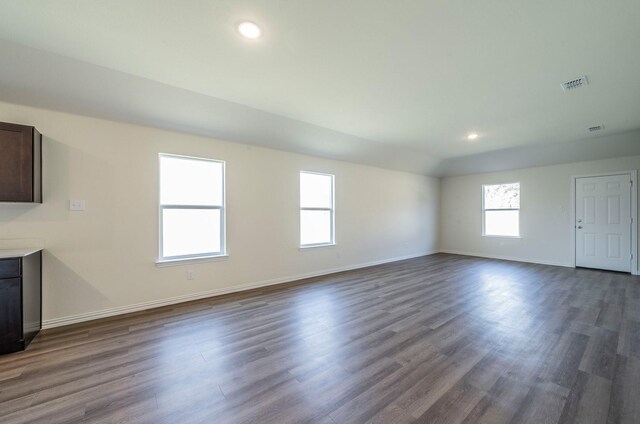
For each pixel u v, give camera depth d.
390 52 2.38
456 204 7.90
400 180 7.00
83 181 3.12
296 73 2.74
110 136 3.27
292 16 1.94
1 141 2.51
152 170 3.54
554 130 4.55
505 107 3.57
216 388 1.89
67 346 2.49
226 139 4.12
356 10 1.87
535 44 2.26
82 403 1.74
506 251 6.93
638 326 2.88
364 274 5.39
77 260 3.08
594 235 5.68
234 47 2.32
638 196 5.21
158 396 1.81
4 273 2.36
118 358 2.28
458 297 3.90
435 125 4.32
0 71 2.50
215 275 4.03
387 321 3.05
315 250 5.25
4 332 2.35
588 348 2.42
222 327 2.90
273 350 2.41
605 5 1.83
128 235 3.38
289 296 3.97
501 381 1.96
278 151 4.73
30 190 2.63
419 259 7.04
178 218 3.81
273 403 1.74
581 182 5.84
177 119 3.53
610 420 1.58
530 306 3.52
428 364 2.18
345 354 2.35
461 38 2.19
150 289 3.51
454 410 1.67
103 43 2.27
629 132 4.64
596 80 2.86
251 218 4.40
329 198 5.59
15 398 1.79
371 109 3.66
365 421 1.59
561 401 1.75
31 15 1.94
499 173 7.05
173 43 2.27
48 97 2.83
